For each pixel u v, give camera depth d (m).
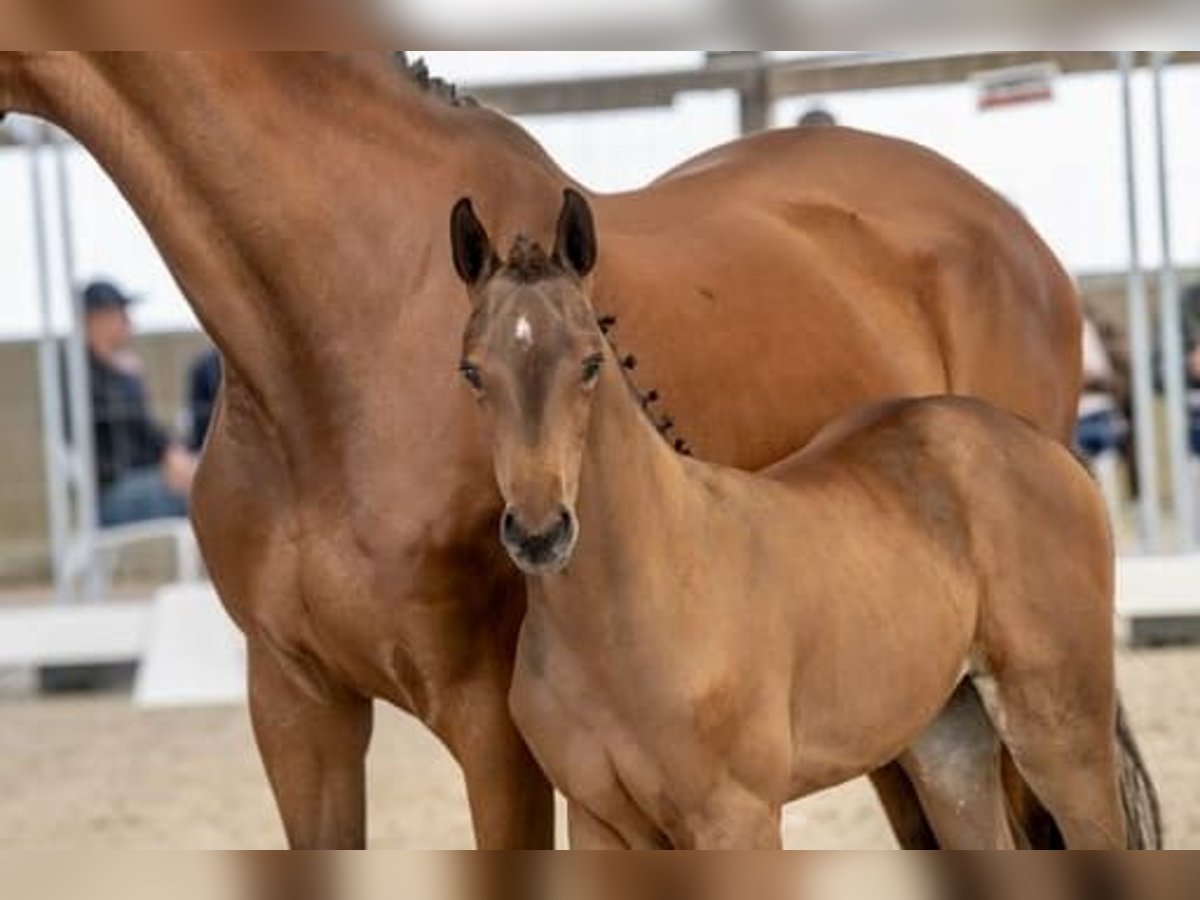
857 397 7.32
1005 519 6.93
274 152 5.91
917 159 8.33
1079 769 7.03
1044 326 8.27
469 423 5.99
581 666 5.85
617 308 6.55
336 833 6.37
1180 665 15.52
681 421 6.64
